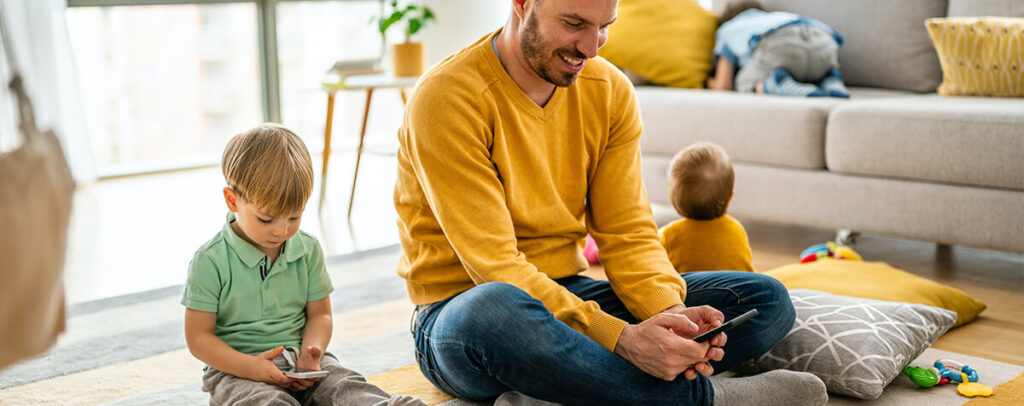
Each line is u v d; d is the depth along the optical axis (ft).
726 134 9.15
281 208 4.70
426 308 5.03
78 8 12.30
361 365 5.97
